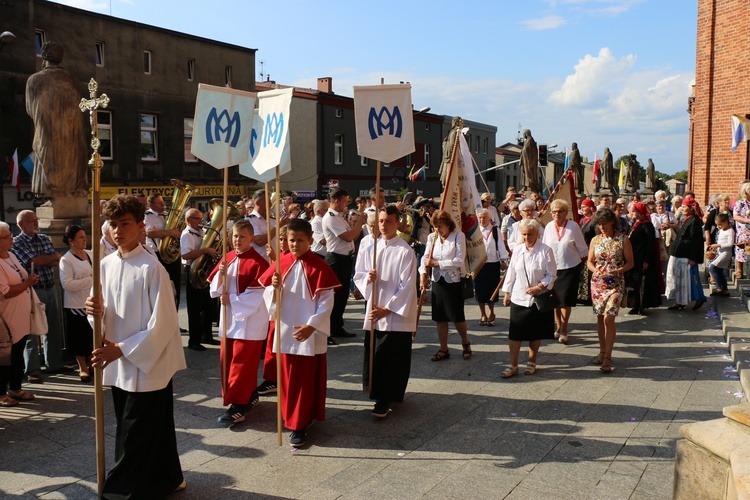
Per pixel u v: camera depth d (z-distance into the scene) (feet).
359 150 18.85
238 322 17.93
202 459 15.42
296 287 16.74
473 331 29.86
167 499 13.30
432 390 20.86
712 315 32.32
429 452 15.83
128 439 12.49
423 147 153.07
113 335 12.74
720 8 45.85
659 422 17.74
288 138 16.61
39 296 22.17
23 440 16.56
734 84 45.16
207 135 17.21
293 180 117.91
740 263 38.19
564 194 32.53
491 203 33.94
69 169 25.99
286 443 16.44
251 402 18.72
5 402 19.11
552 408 18.98
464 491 13.73
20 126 69.31
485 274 30.48
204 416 18.48
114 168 79.25
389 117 18.99
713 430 11.03
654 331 29.14
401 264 18.53
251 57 98.17
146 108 82.84
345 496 13.52
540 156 62.90
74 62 74.38
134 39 80.84
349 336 28.60
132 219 12.63
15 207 68.95
